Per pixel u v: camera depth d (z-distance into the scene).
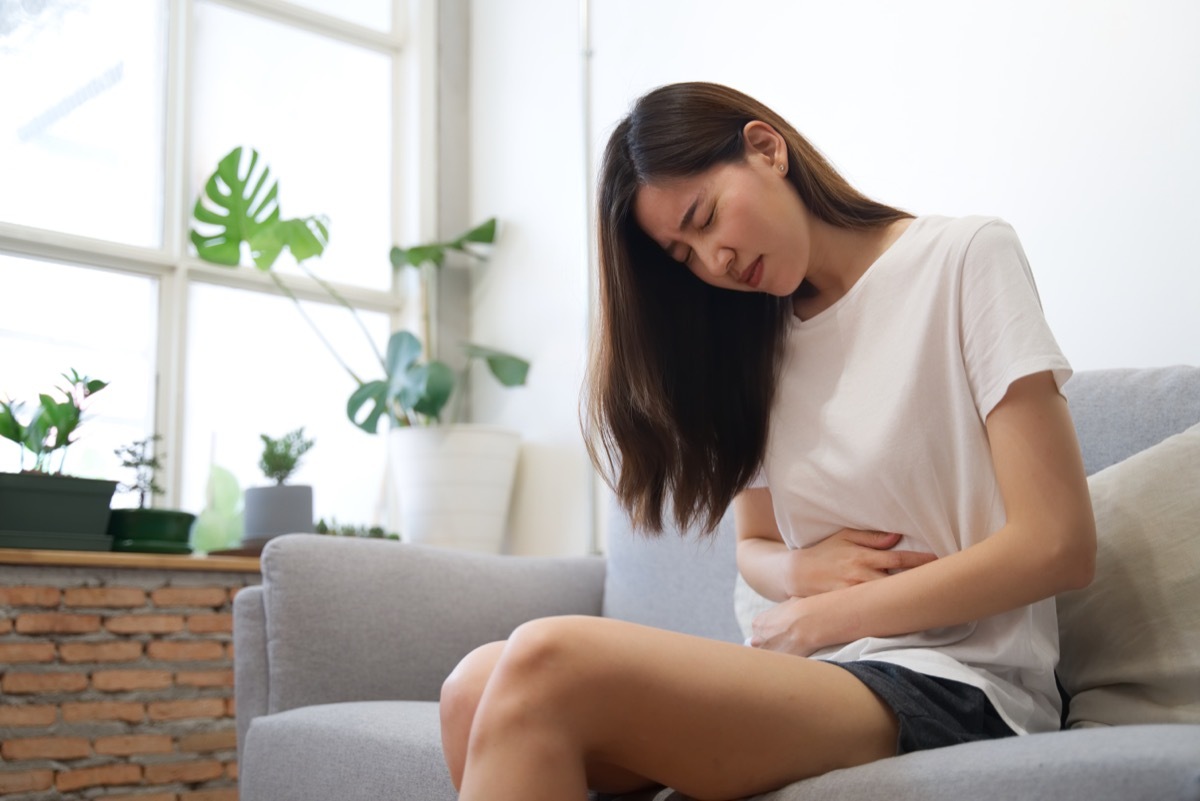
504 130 4.01
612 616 2.22
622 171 1.36
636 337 1.43
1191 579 1.21
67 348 3.43
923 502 1.23
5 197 3.39
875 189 2.61
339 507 3.89
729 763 1.00
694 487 1.44
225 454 3.68
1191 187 2.00
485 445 3.58
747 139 1.30
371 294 4.04
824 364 1.34
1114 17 2.15
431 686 2.04
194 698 3.06
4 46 3.44
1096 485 1.36
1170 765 0.75
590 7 3.61
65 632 2.88
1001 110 2.35
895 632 1.18
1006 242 1.21
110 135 3.60
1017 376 1.13
